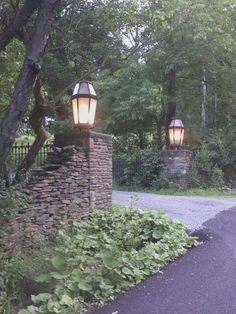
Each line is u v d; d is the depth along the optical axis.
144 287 4.79
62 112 16.98
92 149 8.39
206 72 20.14
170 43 18.72
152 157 17.62
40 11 4.88
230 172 18.78
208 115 21.86
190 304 4.30
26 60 4.82
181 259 5.78
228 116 21.55
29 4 5.25
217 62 19.67
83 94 8.38
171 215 9.27
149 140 23.72
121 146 23.56
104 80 19.53
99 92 19.95
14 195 5.71
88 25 9.36
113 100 20.00
